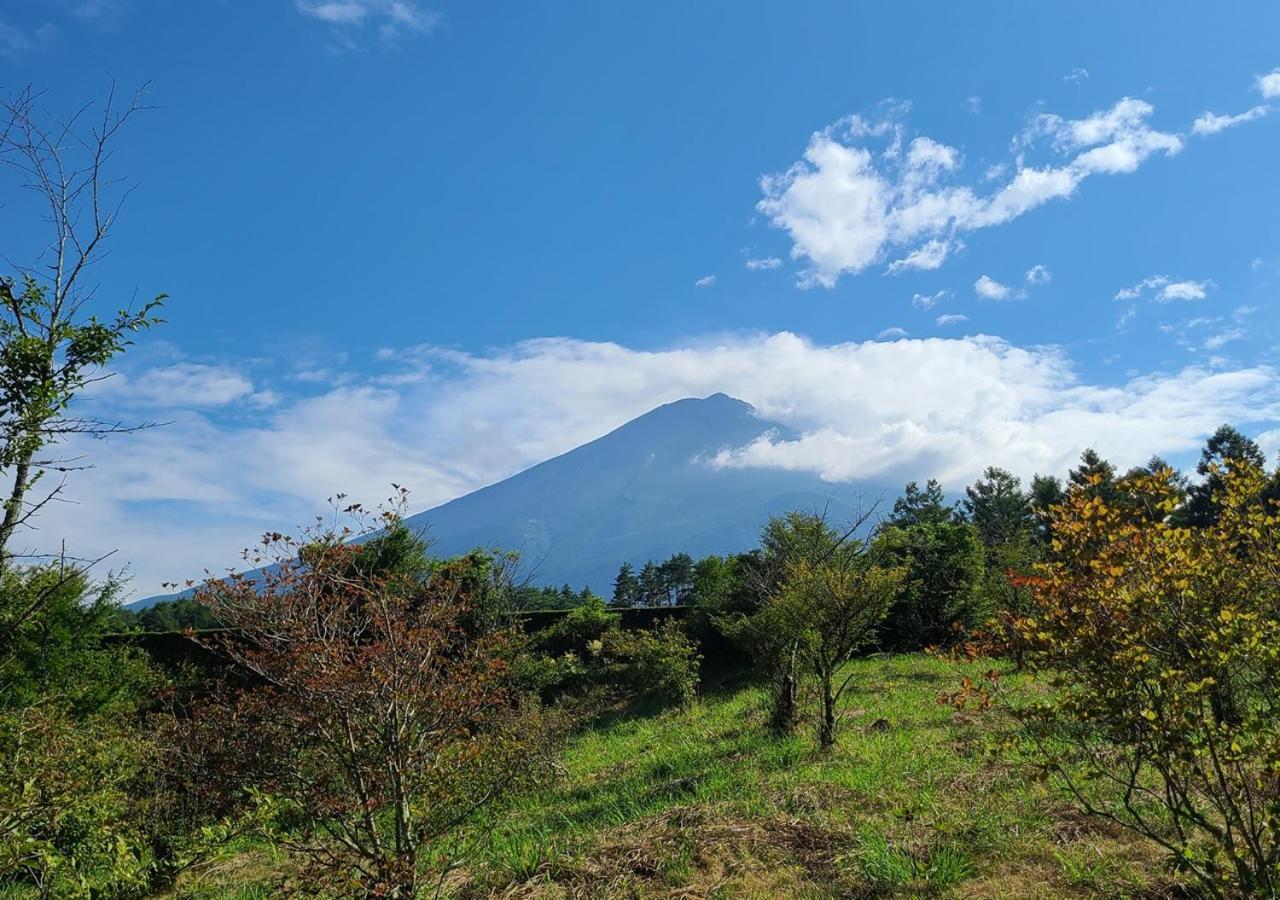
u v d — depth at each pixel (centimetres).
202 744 698
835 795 771
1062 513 450
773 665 1372
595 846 711
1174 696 384
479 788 691
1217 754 394
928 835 634
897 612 2141
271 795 576
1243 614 394
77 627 1244
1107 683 403
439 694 583
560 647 2300
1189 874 492
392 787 567
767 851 643
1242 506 475
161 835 802
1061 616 422
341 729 571
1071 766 726
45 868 565
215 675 1165
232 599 591
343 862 568
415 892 570
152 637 1908
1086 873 535
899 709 1273
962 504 5053
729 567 2573
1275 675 388
